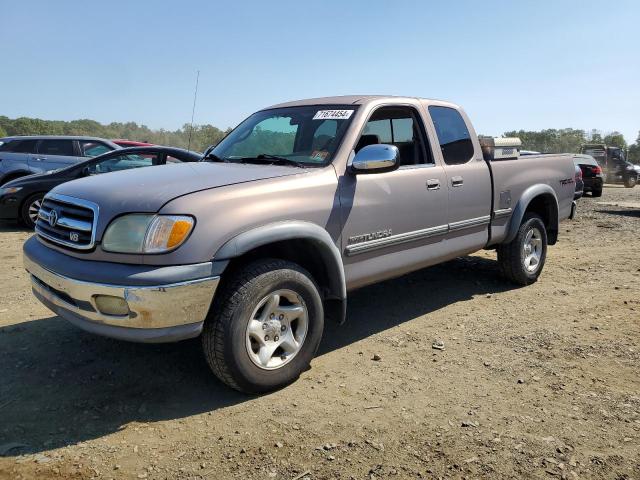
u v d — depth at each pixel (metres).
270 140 4.38
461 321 4.80
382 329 4.60
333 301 3.84
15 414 3.14
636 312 5.02
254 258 3.52
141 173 3.66
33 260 3.47
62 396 3.36
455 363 3.89
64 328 4.49
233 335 3.14
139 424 3.05
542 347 4.19
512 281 5.90
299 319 3.54
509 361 3.93
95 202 3.17
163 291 2.90
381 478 2.57
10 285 5.82
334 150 3.91
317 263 3.76
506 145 5.53
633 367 3.82
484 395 3.41
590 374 3.71
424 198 4.40
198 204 3.06
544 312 5.05
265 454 2.76
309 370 3.77
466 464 2.68
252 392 3.36
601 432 2.98
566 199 6.38
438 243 4.69
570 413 3.18
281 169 3.71
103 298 3.02
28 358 3.90
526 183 5.68
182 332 3.01
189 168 3.78
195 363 3.85
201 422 3.07
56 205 3.49
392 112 4.51
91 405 3.26
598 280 6.22
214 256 3.04
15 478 2.54
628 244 8.59
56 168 11.77
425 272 6.54
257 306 3.24
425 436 2.93
